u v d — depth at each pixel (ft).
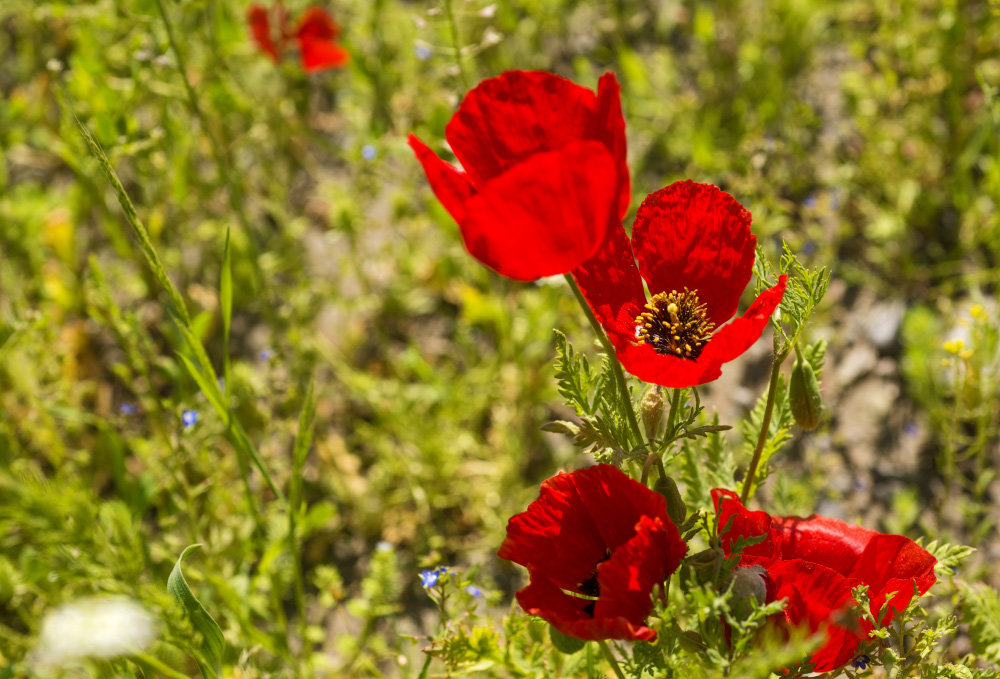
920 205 13.23
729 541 5.47
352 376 12.42
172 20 12.13
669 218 5.32
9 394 11.67
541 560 5.41
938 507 10.84
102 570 7.17
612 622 4.58
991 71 13.89
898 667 6.01
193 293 13.52
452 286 13.60
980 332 10.31
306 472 11.93
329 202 13.75
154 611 6.95
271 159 14.74
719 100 14.94
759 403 6.98
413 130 12.73
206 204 14.12
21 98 14.61
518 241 4.44
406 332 13.53
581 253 4.64
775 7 14.92
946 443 9.50
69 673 6.77
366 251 13.78
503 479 11.55
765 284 5.75
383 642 9.95
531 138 5.03
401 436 11.74
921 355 11.01
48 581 8.64
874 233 12.87
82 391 11.80
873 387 12.08
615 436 5.69
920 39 13.61
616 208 4.66
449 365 12.71
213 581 7.90
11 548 9.41
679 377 4.79
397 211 13.25
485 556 11.16
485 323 12.98
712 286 5.41
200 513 10.52
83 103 11.20
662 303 5.40
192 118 13.50
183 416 9.30
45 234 13.51
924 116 13.32
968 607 7.13
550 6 14.97
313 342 12.25
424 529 11.50
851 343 12.49
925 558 5.48
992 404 10.40
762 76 14.43
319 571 9.30
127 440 10.95
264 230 14.32
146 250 6.63
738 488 7.14
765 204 11.62
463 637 6.35
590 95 4.92
